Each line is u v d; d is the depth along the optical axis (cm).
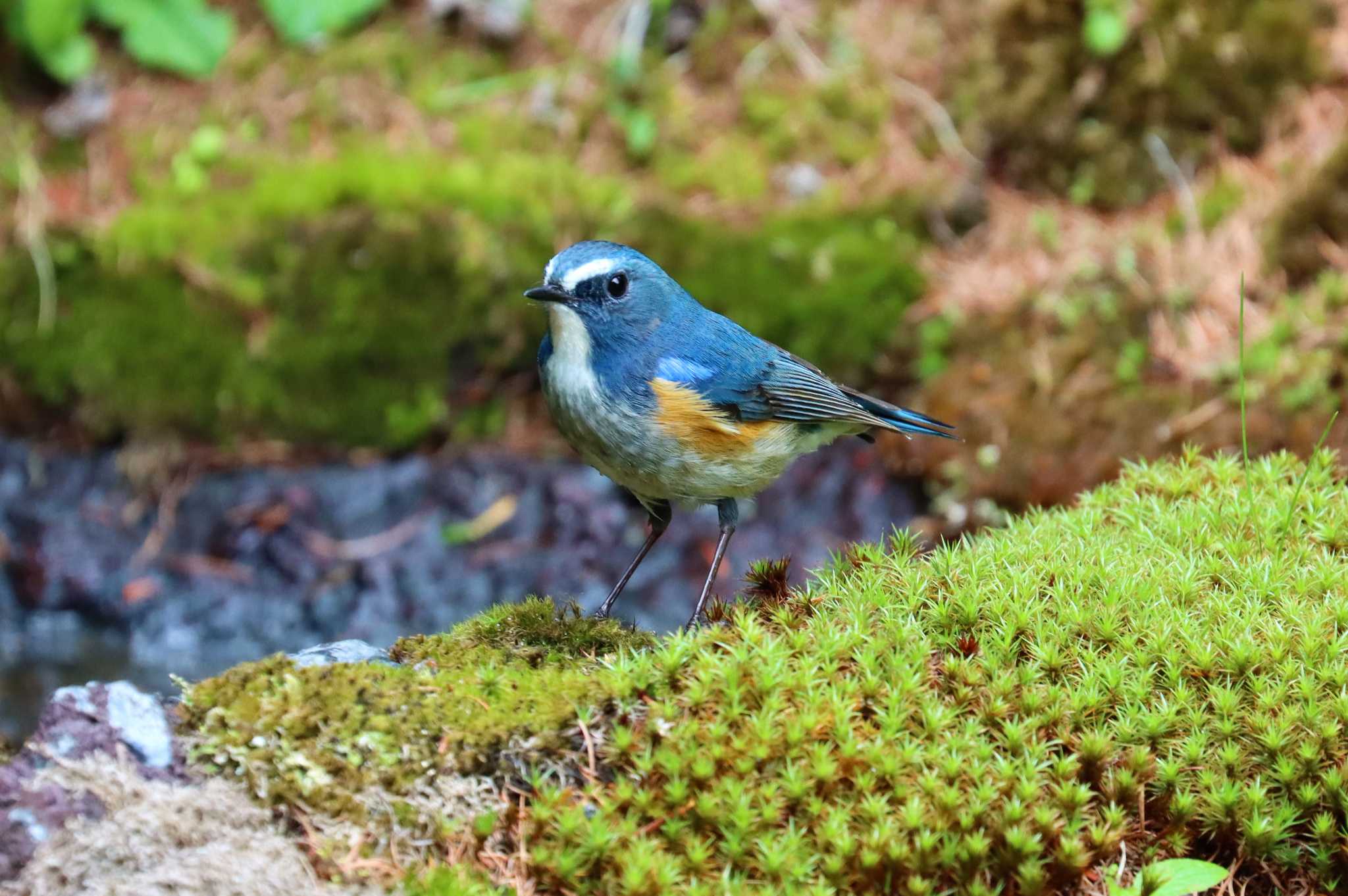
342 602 1227
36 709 1059
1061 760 550
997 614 623
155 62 1513
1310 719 563
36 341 1313
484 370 1351
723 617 688
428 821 551
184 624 1208
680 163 1473
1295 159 1357
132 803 539
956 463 1251
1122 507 771
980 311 1327
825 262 1355
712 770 540
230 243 1341
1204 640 604
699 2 1583
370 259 1333
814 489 1284
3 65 1492
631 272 745
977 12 1517
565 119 1498
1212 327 1266
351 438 1333
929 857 515
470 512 1290
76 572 1237
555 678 595
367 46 1549
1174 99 1405
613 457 766
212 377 1323
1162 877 514
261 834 545
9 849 531
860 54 1545
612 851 524
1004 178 1457
